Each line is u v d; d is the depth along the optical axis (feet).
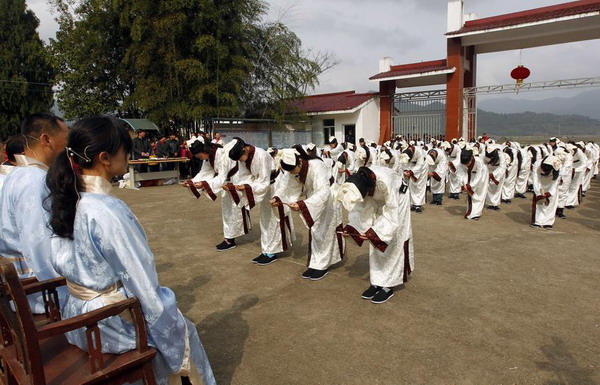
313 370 10.42
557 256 19.44
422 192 31.89
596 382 9.71
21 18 80.74
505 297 14.67
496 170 31.32
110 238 6.21
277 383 9.91
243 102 67.31
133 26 55.11
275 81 68.49
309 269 17.20
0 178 9.82
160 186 48.34
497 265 18.16
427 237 23.32
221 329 12.59
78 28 62.90
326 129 77.92
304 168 16.12
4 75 77.61
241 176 19.48
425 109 69.46
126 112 68.80
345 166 38.91
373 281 14.57
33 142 8.66
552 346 11.35
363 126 73.97
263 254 19.13
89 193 6.52
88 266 6.47
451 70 63.00
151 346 6.79
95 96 65.67
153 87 58.03
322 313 13.61
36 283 7.69
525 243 21.89
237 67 60.80
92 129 6.43
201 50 56.59
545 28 56.80
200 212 31.09
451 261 18.79
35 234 7.78
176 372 6.94
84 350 7.02
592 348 11.22
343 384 9.84
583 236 23.49
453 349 11.28
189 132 65.46
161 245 22.02
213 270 17.95
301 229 25.29
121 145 6.72
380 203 14.17
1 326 7.17
